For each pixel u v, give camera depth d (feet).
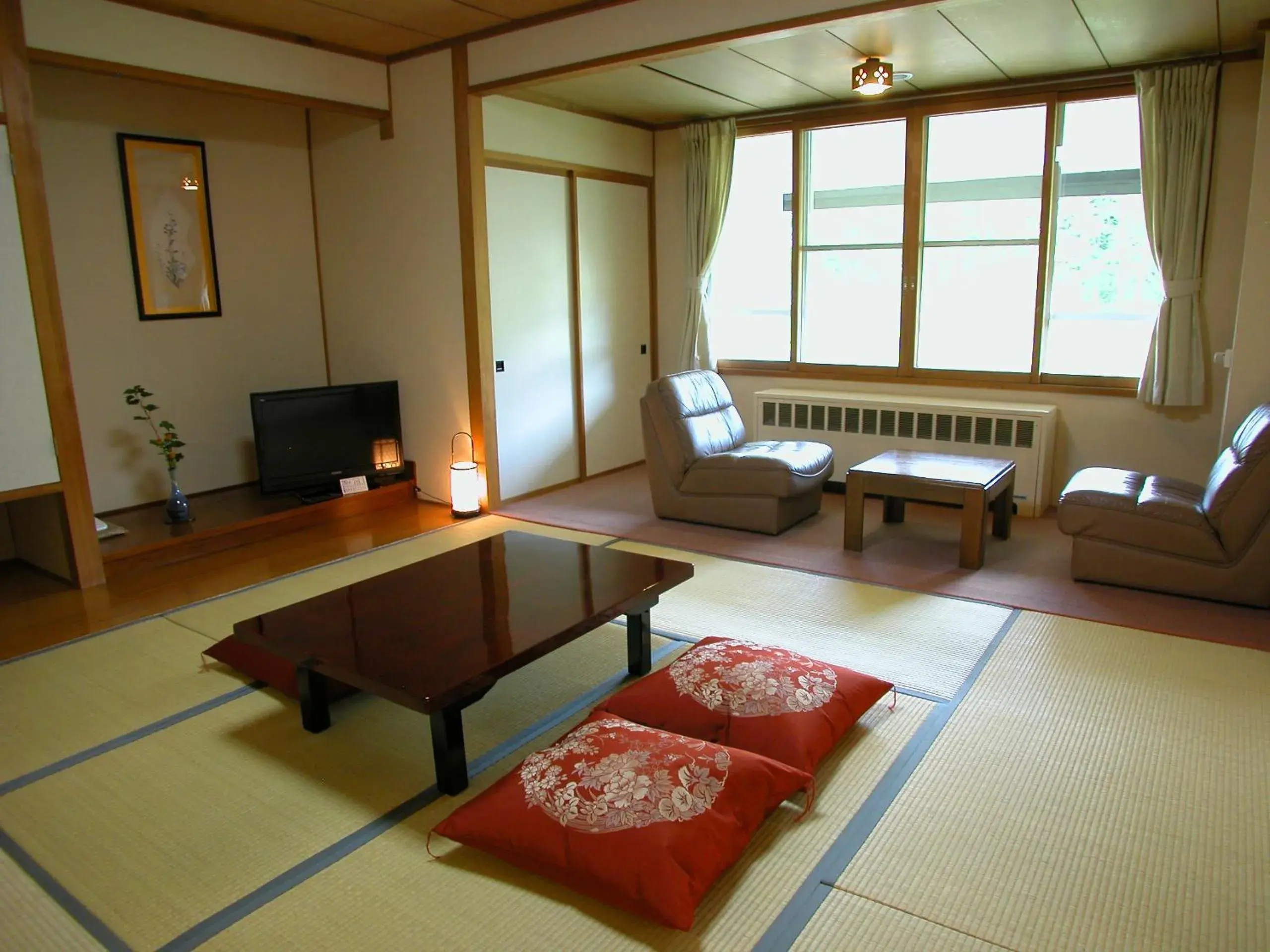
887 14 11.60
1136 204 15.06
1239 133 13.82
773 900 5.96
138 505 15.56
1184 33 12.56
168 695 9.22
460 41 14.71
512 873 6.33
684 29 12.20
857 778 7.38
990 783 7.29
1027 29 12.37
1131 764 7.55
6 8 10.93
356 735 8.36
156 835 6.88
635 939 5.65
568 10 13.23
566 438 18.38
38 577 12.99
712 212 18.81
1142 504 11.41
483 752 7.97
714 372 16.74
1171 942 5.54
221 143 16.12
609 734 6.87
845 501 16.35
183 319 15.89
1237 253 14.11
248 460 17.13
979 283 16.65
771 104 17.33
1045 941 5.56
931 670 9.41
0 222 11.18
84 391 14.70
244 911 5.99
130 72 12.53
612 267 19.07
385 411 16.81
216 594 12.22
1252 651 9.73
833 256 18.17
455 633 7.95
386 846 6.67
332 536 15.06
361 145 16.66
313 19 13.62
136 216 15.05
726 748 6.79
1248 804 6.96
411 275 16.51
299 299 17.70
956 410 15.99
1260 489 10.62
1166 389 14.62
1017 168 15.90
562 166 17.26
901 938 5.61
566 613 8.38
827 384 18.60
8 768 7.89
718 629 10.64
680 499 15.37
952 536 14.44
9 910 6.11
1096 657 9.66
